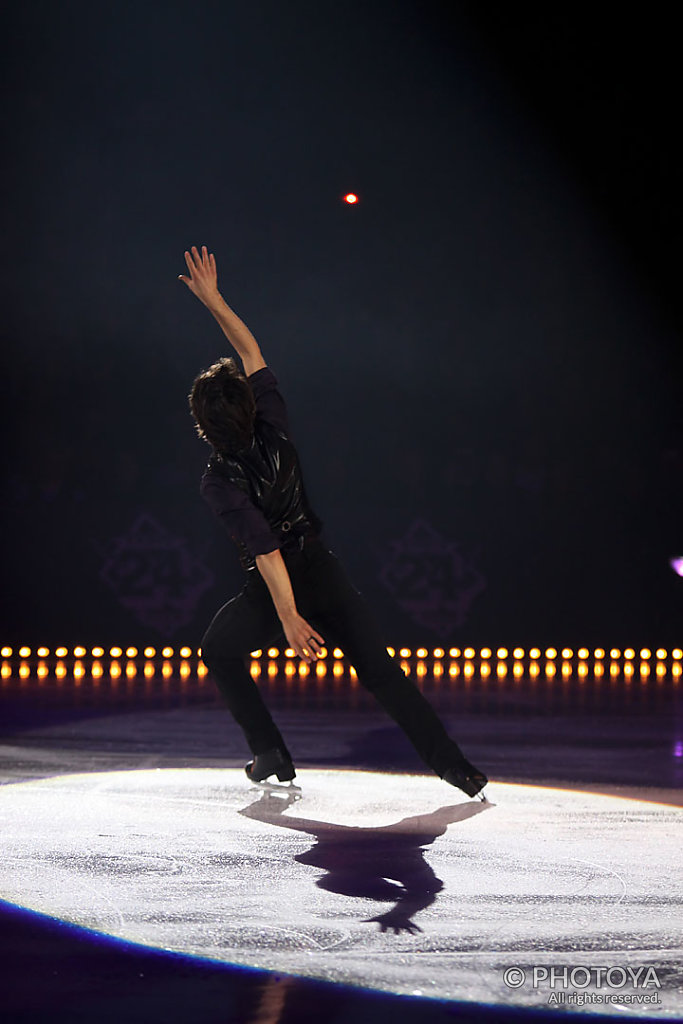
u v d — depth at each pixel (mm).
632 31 24703
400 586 25156
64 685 18438
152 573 24359
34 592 24281
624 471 25781
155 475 25031
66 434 25406
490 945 5371
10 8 24859
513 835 7762
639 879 6574
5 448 25141
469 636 24953
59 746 11641
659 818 8336
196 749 11477
